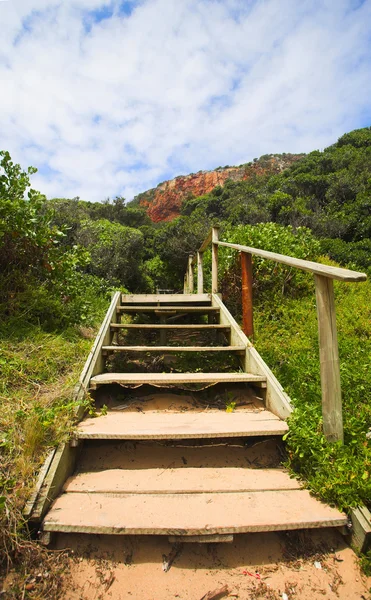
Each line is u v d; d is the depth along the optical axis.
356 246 7.93
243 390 2.66
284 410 2.04
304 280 4.76
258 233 4.91
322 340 1.72
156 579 1.26
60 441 1.65
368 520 1.34
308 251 5.26
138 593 1.21
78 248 3.82
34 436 1.57
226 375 2.46
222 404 2.47
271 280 4.65
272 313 4.33
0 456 1.51
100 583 1.23
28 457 1.51
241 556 1.36
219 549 1.38
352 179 16.81
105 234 10.38
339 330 3.60
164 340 3.91
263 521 1.36
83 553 1.33
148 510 1.42
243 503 1.48
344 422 1.88
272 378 2.35
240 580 1.27
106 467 1.79
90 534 1.39
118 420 2.04
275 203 14.83
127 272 10.42
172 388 2.65
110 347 2.78
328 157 22.38
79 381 2.18
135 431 1.79
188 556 1.35
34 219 3.11
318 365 2.64
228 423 1.98
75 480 1.64
